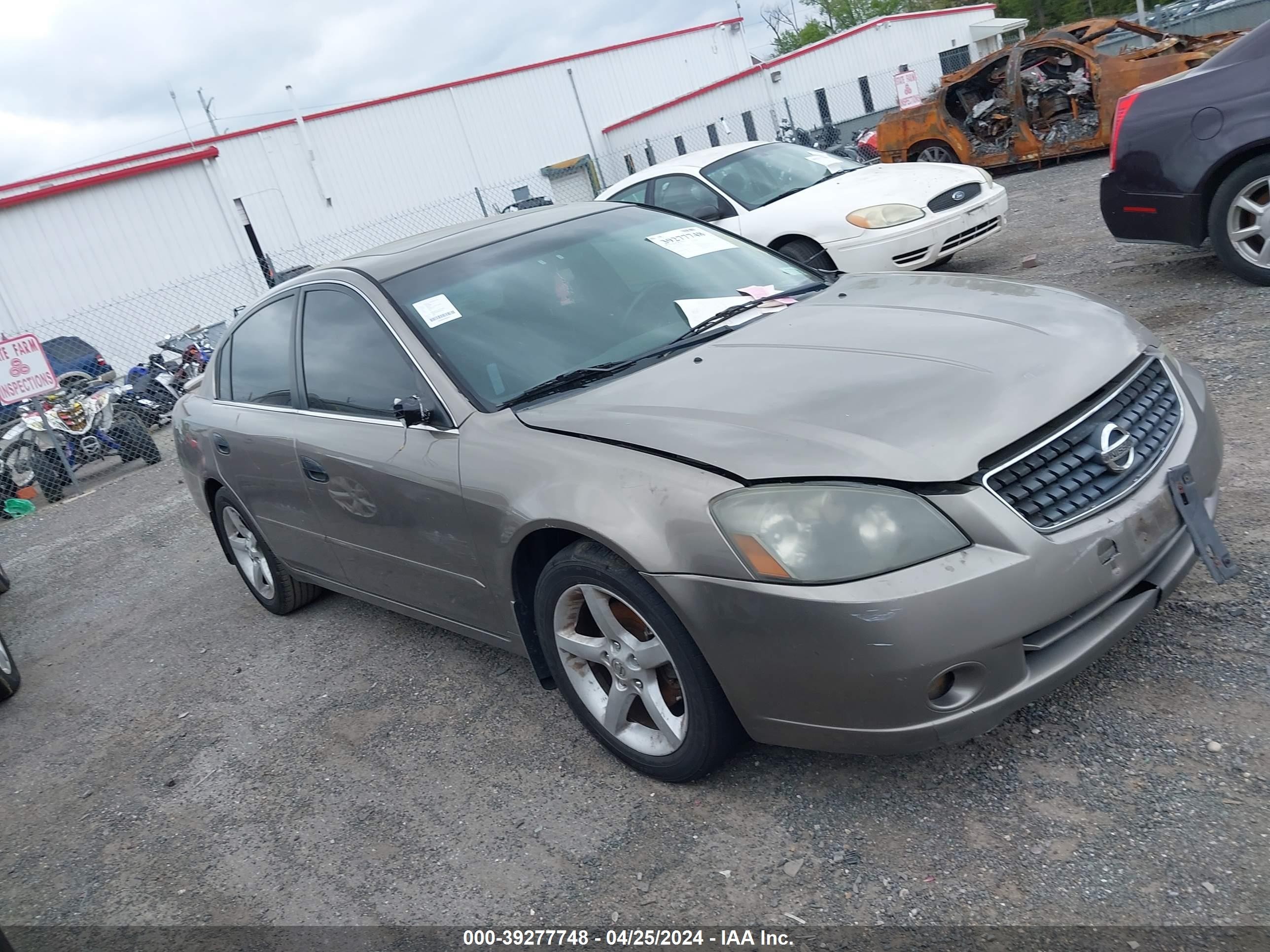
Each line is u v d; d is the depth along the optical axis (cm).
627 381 294
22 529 931
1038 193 1117
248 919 272
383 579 369
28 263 2014
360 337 353
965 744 261
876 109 2875
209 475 464
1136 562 233
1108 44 1342
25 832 357
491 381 311
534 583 299
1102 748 246
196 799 346
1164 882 204
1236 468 368
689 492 238
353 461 342
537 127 3009
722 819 259
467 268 355
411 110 2708
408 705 369
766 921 222
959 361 257
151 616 564
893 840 235
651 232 387
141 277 2159
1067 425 238
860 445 229
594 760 302
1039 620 218
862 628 214
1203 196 555
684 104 2894
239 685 431
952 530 217
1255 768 226
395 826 296
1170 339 521
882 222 726
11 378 998
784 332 303
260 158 2386
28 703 485
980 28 3128
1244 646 268
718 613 232
